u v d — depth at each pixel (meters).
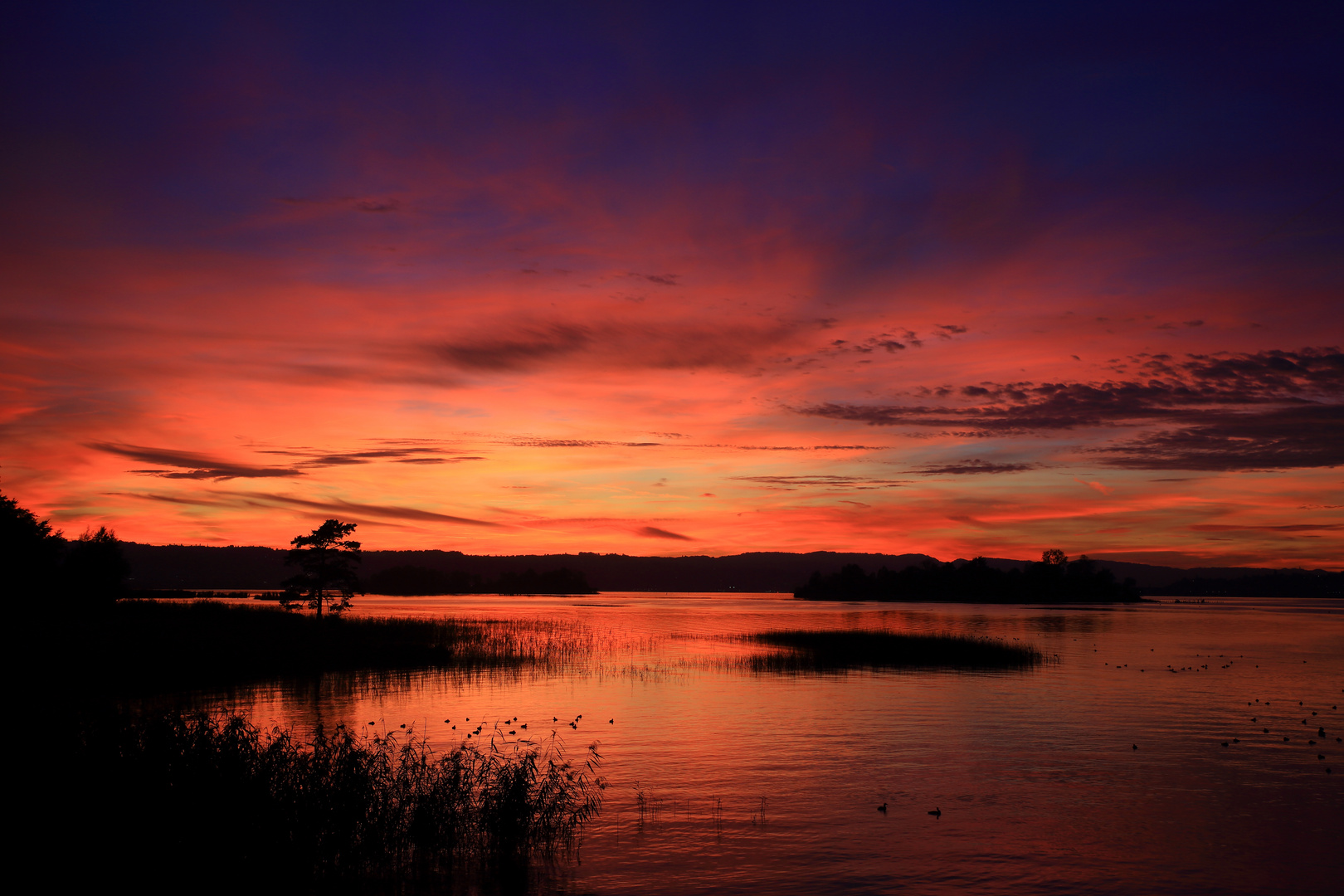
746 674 40.84
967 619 113.00
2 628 41.09
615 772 20.17
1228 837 15.47
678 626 85.00
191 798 12.58
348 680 36.00
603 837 15.16
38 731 13.36
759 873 13.43
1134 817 16.69
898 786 18.95
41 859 11.76
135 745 13.48
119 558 80.19
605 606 167.25
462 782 15.40
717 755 22.11
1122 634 77.50
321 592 64.69
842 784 19.14
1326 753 22.69
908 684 37.25
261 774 13.26
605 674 39.62
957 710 29.69
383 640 51.97
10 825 11.88
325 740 15.62
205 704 28.72
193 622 56.25
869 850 14.57
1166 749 23.16
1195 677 40.41
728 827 15.80
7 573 54.84
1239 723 27.23
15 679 17.05
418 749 21.48
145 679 33.34
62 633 43.56
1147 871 13.72
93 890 11.77
